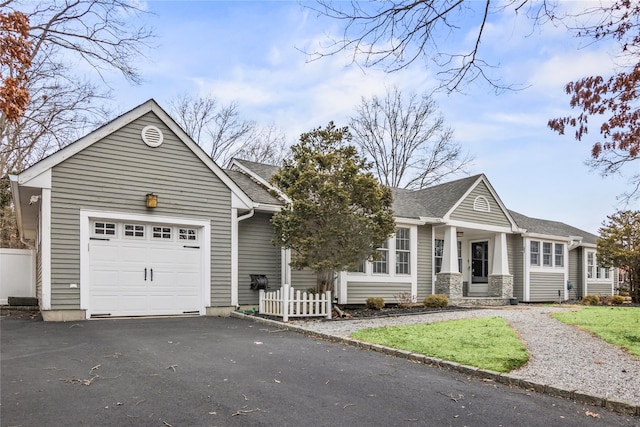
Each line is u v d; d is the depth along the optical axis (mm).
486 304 17641
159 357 6746
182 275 11695
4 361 6379
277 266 13781
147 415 4387
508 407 4910
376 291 15625
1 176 18703
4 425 4094
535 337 8711
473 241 20406
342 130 12641
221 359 6719
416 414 4621
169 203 11492
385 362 6871
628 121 5891
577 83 5887
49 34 13367
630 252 19531
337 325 10109
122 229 10984
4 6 11031
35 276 15500
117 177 10852
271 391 5219
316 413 4559
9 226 23859
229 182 12461
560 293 21141
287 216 11836
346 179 11922
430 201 18391
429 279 17297
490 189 18531
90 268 10484
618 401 4914
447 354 7078
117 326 9414
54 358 6578
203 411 4527
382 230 12156
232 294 12273
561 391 5348
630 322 10766
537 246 20438
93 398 4855
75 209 10305
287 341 8352
